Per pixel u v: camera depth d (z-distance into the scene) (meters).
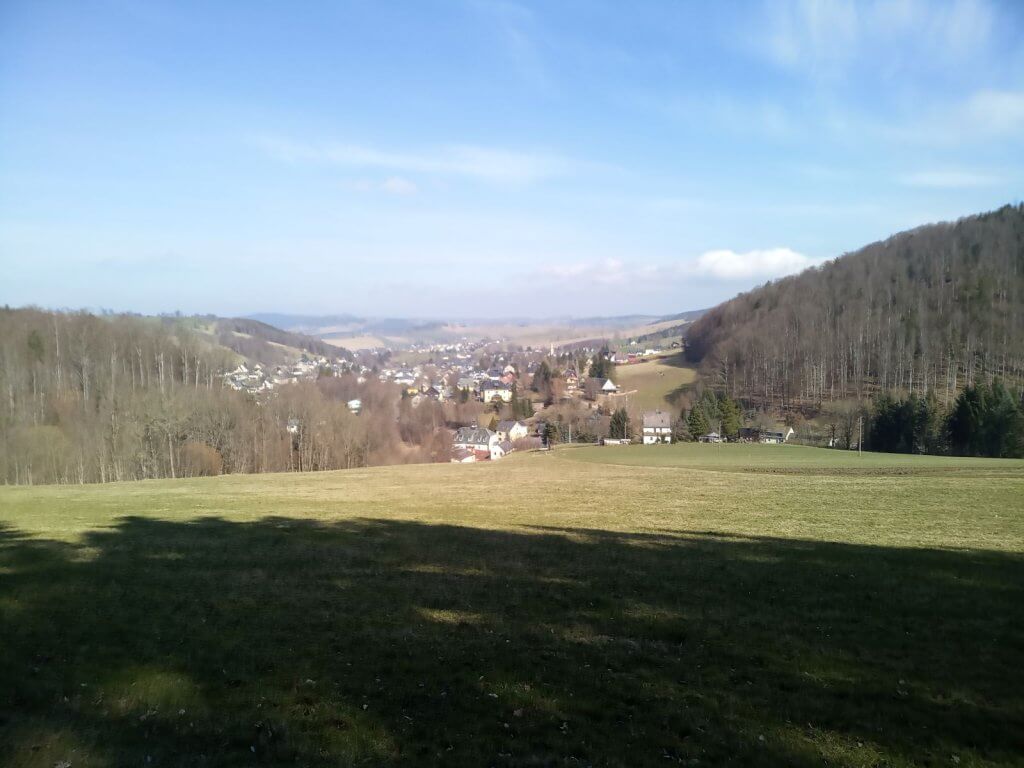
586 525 23.42
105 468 62.91
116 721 7.40
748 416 125.06
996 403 75.44
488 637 10.50
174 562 16.11
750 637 10.59
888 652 9.92
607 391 160.75
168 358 87.88
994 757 6.89
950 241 142.00
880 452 83.94
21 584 13.39
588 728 7.44
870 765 6.74
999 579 14.35
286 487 40.88
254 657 9.48
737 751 6.97
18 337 73.25
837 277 150.25
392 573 15.12
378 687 8.48
